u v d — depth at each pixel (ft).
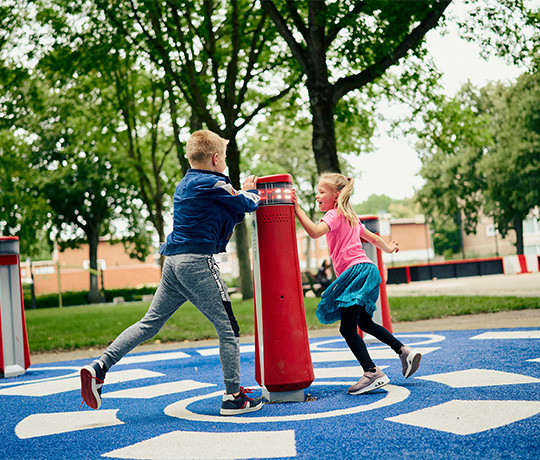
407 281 108.06
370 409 11.27
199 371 19.08
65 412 13.44
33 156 116.88
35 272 193.77
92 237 141.79
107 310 82.43
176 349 27.71
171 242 12.14
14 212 89.81
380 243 14.62
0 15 45.34
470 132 56.85
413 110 56.49
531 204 122.93
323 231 13.58
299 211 13.39
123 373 19.76
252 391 14.79
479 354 17.58
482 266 118.83
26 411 13.91
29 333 42.24
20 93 53.67
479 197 149.79
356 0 41.22
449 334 24.18
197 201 11.83
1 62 48.57
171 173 95.30
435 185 150.82
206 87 48.24
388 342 13.89
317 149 41.68
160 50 45.06
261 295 13.05
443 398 11.73
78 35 47.16
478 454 7.86
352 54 41.57
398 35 41.55
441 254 276.41
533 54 43.93
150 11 43.27
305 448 8.77
